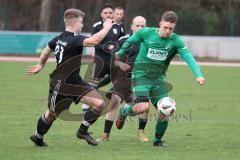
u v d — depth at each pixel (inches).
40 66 887.7
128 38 935.7
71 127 1106.7
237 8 4441.4
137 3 3895.2
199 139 1002.7
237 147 922.7
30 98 1583.4
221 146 931.3
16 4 4045.3
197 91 1861.5
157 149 892.6
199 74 880.3
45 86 1918.1
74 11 852.6
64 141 955.3
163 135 1006.4
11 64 2770.7
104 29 831.7
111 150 878.4
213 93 1811.0
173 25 883.4
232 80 2266.2
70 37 844.0
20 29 4003.4
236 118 1288.1
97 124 1167.0
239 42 3476.9
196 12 3969.0
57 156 815.7
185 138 1013.8
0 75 2260.1
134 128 1123.9
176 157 823.1
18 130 1059.3
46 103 1487.5
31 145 908.6
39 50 3447.3
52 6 4099.4
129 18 3873.0
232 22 3907.5
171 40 900.6
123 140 986.7
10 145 905.5
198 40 3533.5
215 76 2433.6
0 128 1080.8
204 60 3400.6
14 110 1342.3
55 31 4028.1
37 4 4121.6
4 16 3959.2
